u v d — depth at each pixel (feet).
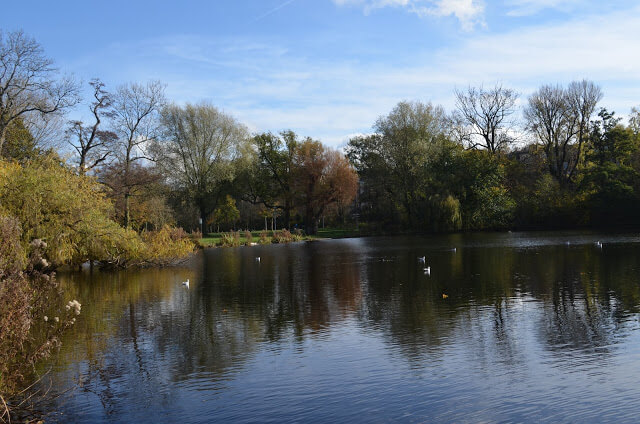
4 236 27.22
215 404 27.63
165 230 103.04
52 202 74.08
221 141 188.03
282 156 223.30
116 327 45.68
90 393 29.63
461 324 43.91
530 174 218.79
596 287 59.72
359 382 30.35
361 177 240.53
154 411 26.91
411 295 59.11
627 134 206.18
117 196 125.80
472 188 197.67
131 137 133.28
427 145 196.44
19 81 103.76
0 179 69.51
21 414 26.73
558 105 197.67
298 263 102.78
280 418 25.59
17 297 27.04
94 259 92.17
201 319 48.70
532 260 91.40
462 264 89.40
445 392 28.35
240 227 294.66
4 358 26.91
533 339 38.52
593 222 200.44
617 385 28.55
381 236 197.88
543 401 26.68
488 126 210.79
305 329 44.01
